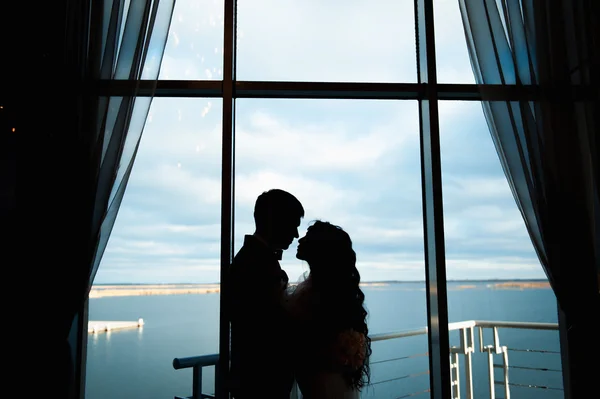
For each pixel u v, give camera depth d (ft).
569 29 6.90
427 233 6.49
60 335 5.54
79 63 5.98
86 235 5.68
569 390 6.48
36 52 5.95
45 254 5.62
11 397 5.40
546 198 6.43
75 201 5.73
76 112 5.87
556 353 8.04
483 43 6.77
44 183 5.74
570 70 6.84
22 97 5.87
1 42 5.88
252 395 4.87
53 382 5.49
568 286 6.29
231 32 6.41
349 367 4.82
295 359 4.88
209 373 6.72
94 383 6.00
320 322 4.84
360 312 5.01
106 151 5.85
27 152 5.78
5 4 5.94
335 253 5.04
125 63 6.04
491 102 6.63
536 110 6.63
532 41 6.82
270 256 5.17
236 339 5.08
